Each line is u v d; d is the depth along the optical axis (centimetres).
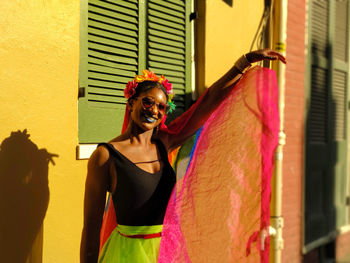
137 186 187
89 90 246
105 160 182
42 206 218
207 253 239
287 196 433
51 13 220
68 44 228
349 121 573
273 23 377
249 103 256
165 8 292
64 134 228
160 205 197
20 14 207
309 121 472
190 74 314
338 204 550
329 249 538
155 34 284
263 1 374
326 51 508
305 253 465
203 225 236
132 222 191
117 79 261
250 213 269
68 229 231
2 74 200
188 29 311
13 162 205
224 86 225
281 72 372
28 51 211
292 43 434
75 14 231
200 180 240
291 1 429
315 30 480
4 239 203
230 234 255
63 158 227
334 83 536
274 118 269
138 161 192
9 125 203
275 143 276
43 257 220
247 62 217
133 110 196
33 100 213
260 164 271
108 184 189
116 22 259
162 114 198
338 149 545
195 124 233
